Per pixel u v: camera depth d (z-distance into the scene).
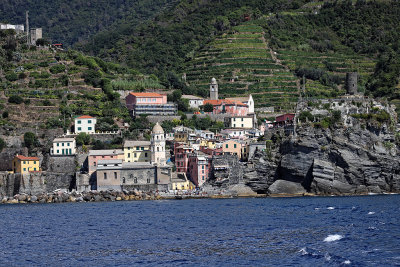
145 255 166.00
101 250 175.50
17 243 190.50
